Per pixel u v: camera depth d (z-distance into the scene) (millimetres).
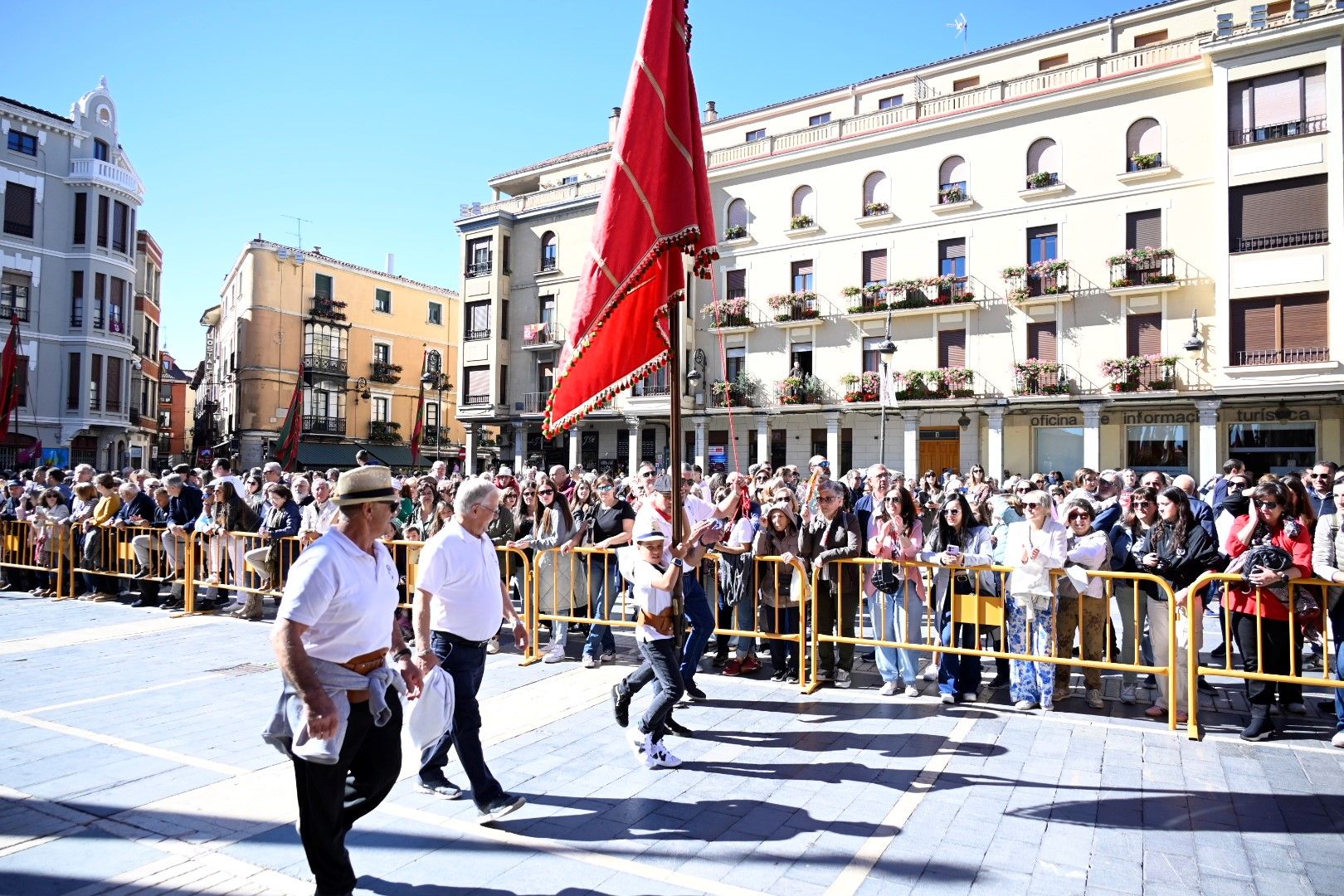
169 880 3562
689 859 3812
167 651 8148
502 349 34906
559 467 8586
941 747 5434
